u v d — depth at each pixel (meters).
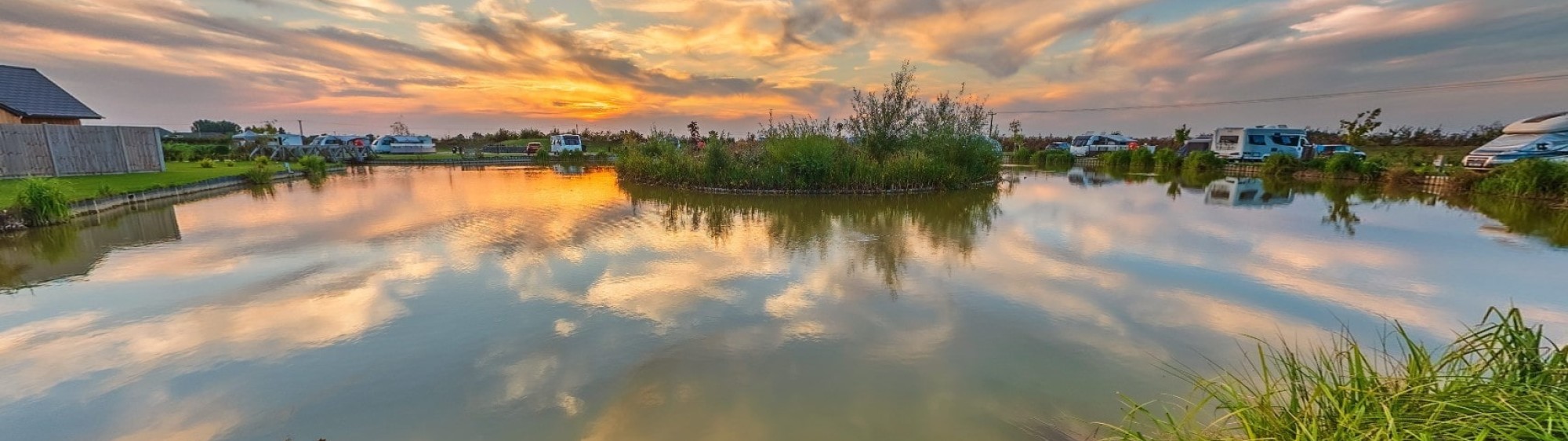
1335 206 10.36
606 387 3.14
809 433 2.68
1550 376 1.83
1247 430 1.93
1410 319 4.15
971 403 2.96
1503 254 6.17
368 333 3.89
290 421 2.78
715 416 2.83
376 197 11.81
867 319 4.21
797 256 6.30
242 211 9.59
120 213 9.30
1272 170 17.22
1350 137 28.41
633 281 5.25
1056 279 5.26
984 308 4.43
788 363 3.44
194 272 5.48
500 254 6.34
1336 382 1.99
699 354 3.58
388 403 2.96
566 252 6.49
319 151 24.86
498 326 4.06
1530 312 4.29
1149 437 2.54
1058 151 26.56
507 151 34.75
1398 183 13.92
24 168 12.52
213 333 3.87
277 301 4.57
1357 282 5.12
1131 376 3.26
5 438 2.61
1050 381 3.20
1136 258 6.09
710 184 13.82
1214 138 22.50
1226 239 7.13
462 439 2.64
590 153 31.62
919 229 8.09
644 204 10.99
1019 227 8.22
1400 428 1.67
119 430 2.68
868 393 3.06
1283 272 5.47
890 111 15.89
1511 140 12.51
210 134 37.12
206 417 2.81
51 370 3.30
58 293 4.77
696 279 5.31
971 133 16.27
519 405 2.94
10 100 15.66
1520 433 1.55
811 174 13.09
